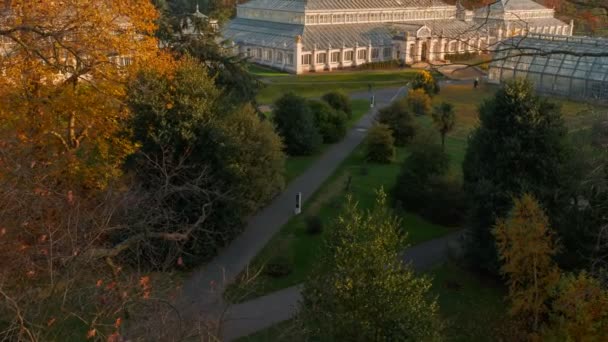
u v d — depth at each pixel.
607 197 24.09
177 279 25.03
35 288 15.29
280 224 35.97
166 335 14.17
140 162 27.94
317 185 43.50
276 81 83.31
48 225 15.79
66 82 29.22
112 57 33.69
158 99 29.22
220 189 28.92
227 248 32.28
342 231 19.53
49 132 28.09
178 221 27.17
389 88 83.81
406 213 38.62
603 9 15.35
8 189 16.61
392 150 49.25
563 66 75.19
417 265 31.70
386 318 18.45
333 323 18.22
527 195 24.16
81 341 15.66
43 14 26.83
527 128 28.22
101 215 18.97
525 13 105.50
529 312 24.02
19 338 12.16
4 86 26.52
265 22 101.81
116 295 15.00
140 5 30.45
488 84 79.25
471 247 30.28
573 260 26.11
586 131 35.34
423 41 96.94
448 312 27.06
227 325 24.59
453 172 42.44
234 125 32.38
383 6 101.00
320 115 55.28
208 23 42.72
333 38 94.12
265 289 28.30
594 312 18.70
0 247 15.09
